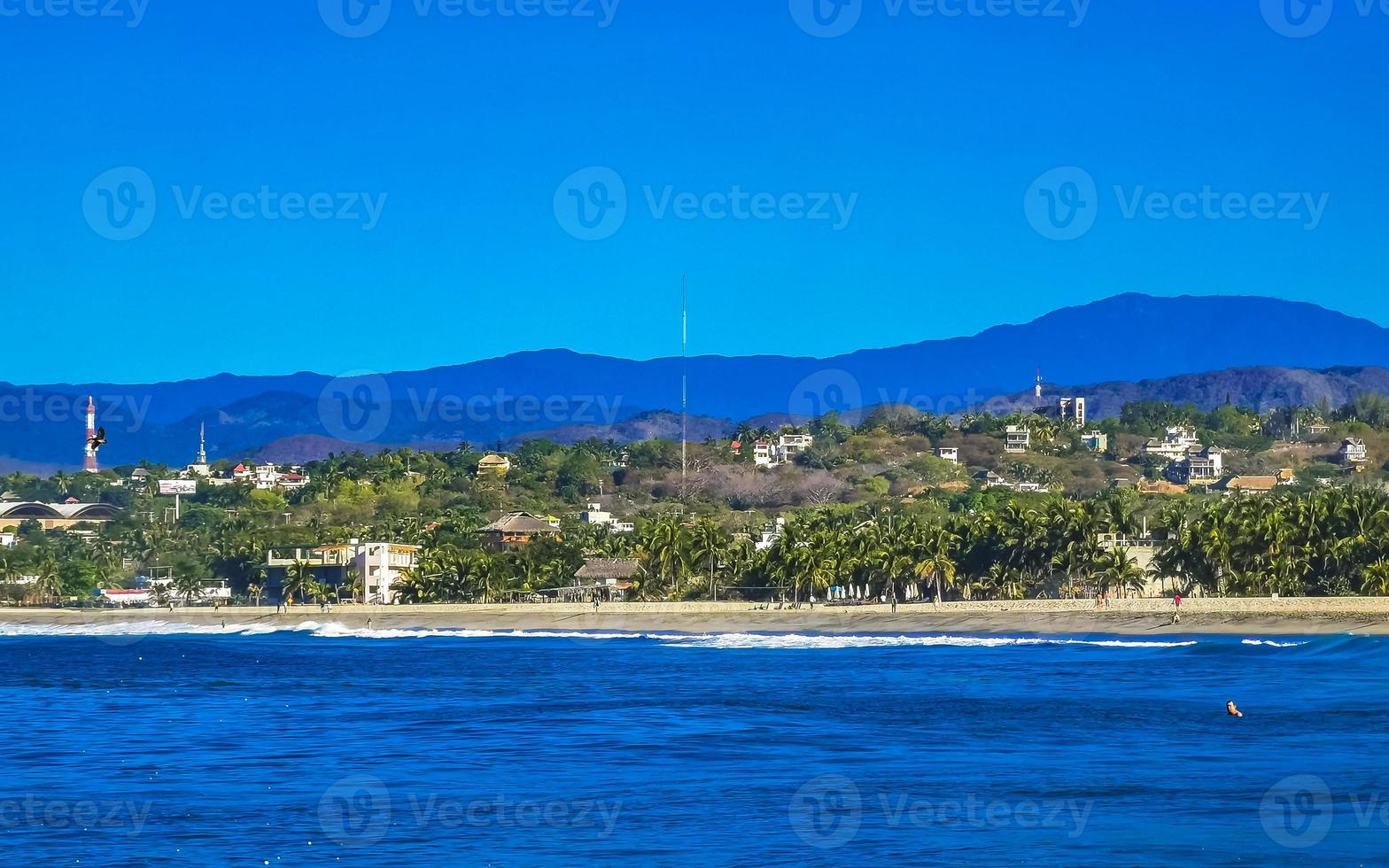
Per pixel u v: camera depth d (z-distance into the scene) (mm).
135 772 144250
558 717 182875
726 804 124062
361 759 151000
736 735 164000
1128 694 197500
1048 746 152750
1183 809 119375
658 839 111812
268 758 152500
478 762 148250
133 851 109875
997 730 164500
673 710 187625
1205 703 185250
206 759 152500
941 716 177250
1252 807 119750
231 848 110625
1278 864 102312
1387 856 103812
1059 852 106312
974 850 107312
